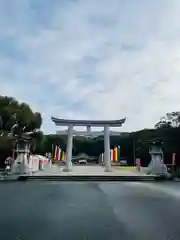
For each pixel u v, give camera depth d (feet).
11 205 38.63
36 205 38.65
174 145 134.21
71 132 132.26
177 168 117.39
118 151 171.73
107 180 84.84
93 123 134.21
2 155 130.11
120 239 21.93
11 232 24.08
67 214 32.32
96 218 30.09
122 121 134.41
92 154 249.96
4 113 145.28
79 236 22.80
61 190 57.72
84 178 86.22
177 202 42.11
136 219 29.60
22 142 101.45
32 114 156.25
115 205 38.96
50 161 133.49
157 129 155.53
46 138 198.80
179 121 145.69
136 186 67.62
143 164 173.68
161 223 27.71
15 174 93.04
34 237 22.44
